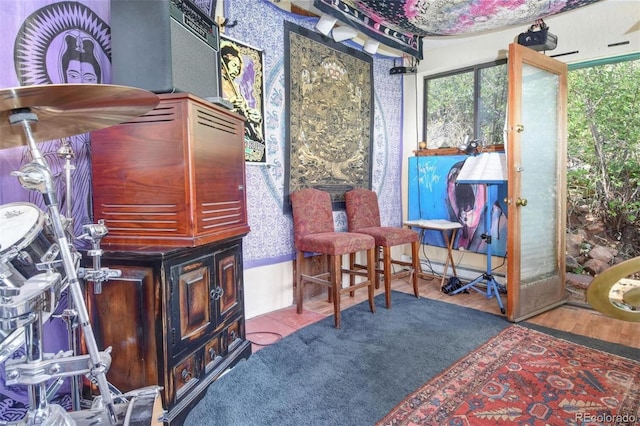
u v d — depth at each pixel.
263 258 2.78
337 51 3.26
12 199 1.52
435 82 3.89
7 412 1.50
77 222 1.67
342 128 3.35
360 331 2.48
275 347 2.23
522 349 2.20
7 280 0.91
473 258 3.63
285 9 2.86
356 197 3.30
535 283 2.79
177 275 1.48
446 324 2.60
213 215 1.67
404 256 4.13
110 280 1.45
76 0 1.64
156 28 1.51
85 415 1.25
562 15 3.05
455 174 3.64
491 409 1.61
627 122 2.98
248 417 1.56
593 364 2.01
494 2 2.56
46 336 1.58
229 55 2.44
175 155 1.49
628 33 2.76
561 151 2.99
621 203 3.04
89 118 1.11
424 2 2.60
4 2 1.45
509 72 2.59
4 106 0.86
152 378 1.42
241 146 2.00
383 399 1.69
